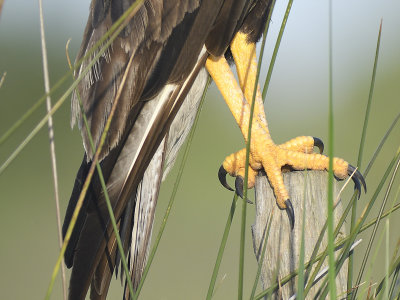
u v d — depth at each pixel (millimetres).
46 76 4957
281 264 5992
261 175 6402
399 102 25438
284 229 6027
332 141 4293
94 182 6004
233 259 19500
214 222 23000
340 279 5996
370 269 4953
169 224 22625
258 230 6188
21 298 19766
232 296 16422
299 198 6043
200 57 6484
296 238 5988
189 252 20422
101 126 6000
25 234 23859
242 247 4902
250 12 6992
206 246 20875
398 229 6258
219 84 6840
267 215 6152
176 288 18078
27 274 20969
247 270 16594
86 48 6293
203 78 7105
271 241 6070
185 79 6273
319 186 6066
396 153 5332
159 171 6617
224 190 24906
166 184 24609
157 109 6137
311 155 6098
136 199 6605
